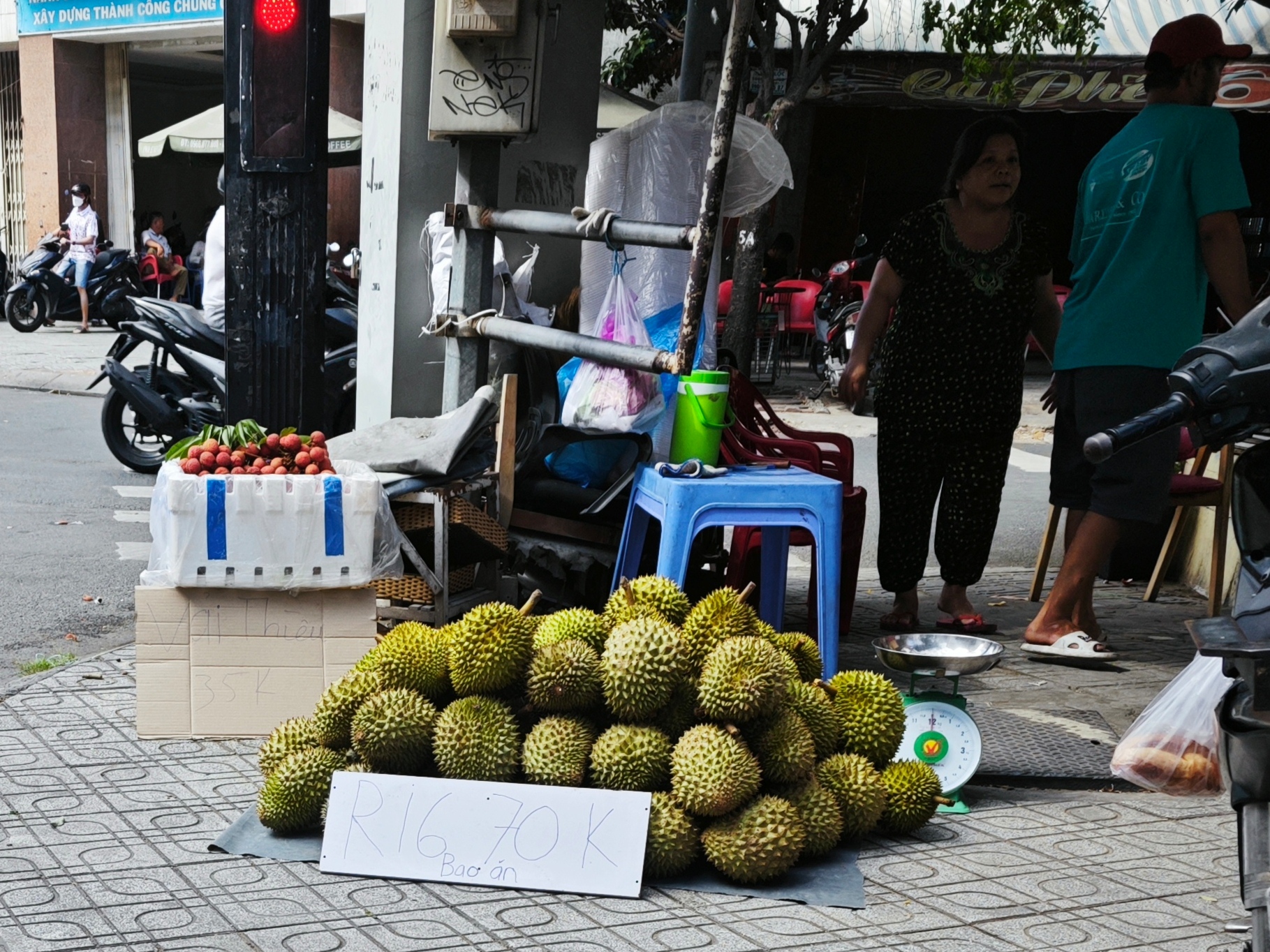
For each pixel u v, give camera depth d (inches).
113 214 897.5
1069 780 157.9
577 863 126.0
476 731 130.2
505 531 198.8
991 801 153.4
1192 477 239.5
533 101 196.9
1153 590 260.2
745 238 413.1
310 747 136.7
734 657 130.6
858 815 135.8
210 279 349.1
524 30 194.4
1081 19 380.5
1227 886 129.5
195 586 162.9
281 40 194.2
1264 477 91.0
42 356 618.8
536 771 128.9
